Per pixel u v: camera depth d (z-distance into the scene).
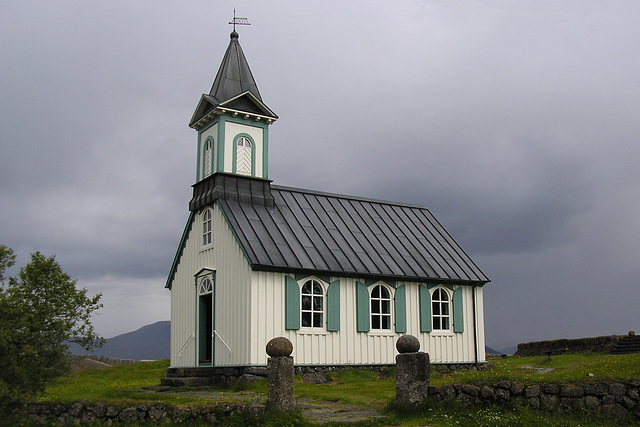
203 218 27.23
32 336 14.82
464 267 29.58
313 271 24.38
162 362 36.94
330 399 17.77
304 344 24.02
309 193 29.56
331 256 25.62
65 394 17.28
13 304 14.32
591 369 17.66
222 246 25.31
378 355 25.89
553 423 13.45
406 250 28.81
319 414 15.54
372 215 30.53
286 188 28.91
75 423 14.73
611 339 32.91
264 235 24.86
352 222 29.06
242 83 27.81
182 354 27.39
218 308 25.05
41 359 14.60
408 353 15.72
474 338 28.97
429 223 32.31
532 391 14.41
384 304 26.70
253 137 27.53
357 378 24.02
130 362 42.84
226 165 26.61
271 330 23.23
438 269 28.47
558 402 14.20
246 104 27.42
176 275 28.81
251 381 22.23
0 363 14.17
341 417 15.09
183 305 27.86
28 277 15.12
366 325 25.69
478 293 29.59
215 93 27.64
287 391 14.91
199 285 26.72
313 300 24.67
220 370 24.23
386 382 21.95
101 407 14.92
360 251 26.98
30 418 14.94
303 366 23.81
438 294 28.52
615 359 21.97
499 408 14.52
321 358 24.34
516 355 40.53
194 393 20.62
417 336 27.17
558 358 31.53
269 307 23.34
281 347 15.03
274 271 23.66
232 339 23.83
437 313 28.33
